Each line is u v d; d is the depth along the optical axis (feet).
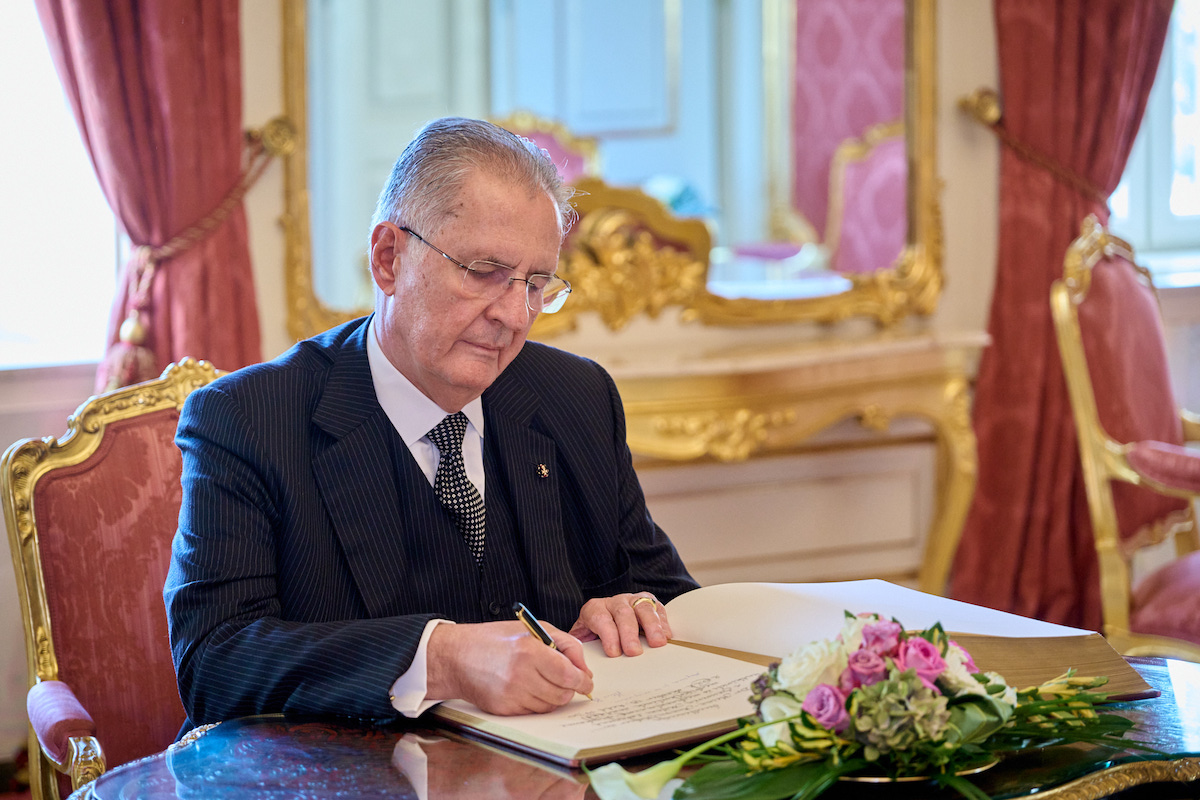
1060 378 13.53
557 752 3.91
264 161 10.79
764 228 16.43
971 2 13.42
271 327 11.07
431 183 4.98
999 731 3.69
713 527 12.94
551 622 5.61
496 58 16.80
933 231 13.50
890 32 13.96
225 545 5.03
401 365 5.43
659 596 6.04
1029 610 13.53
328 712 4.53
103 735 6.28
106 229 11.28
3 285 11.08
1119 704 4.39
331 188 14.75
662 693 4.40
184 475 5.29
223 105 10.29
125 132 9.84
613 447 6.19
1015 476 13.52
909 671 3.41
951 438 12.49
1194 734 4.10
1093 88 13.25
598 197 12.28
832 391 11.78
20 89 11.04
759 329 13.10
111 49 9.75
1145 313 10.79
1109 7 13.17
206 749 4.17
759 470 13.10
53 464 6.40
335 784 3.82
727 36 16.71
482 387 5.21
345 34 15.11
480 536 5.58
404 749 4.12
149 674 6.41
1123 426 10.16
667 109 17.19
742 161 16.62
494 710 4.28
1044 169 13.35
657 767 3.34
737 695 4.33
